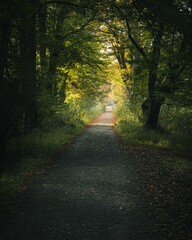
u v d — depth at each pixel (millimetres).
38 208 6191
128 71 25859
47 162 10578
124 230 5168
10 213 5898
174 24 10227
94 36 19672
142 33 18734
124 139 17250
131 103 22828
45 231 5098
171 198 6816
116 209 6164
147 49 18250
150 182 8180
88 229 5195
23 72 10031
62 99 21719
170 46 13391
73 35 18250
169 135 17031
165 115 19688
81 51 19453
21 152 10820
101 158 11609
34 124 15016
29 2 9953
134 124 21062
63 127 19516
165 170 9516
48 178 8586
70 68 21000
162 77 15891
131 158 11586
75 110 25797
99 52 23141
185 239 4816
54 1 13023
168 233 5047
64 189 7535
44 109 15547
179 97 12195
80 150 13438
